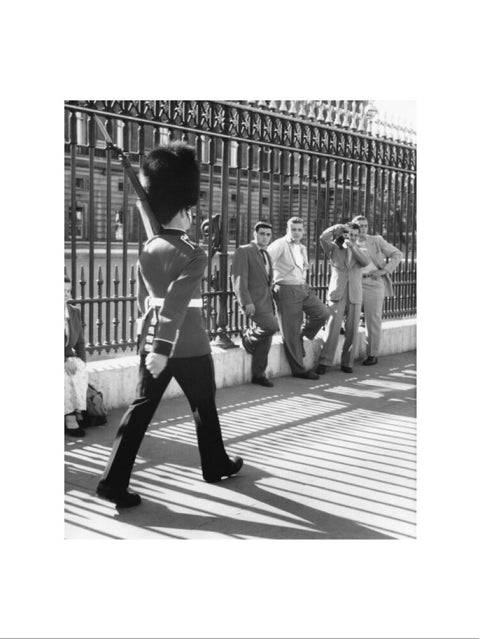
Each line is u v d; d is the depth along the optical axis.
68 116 6.03
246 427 6.02
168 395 6.92
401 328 10.09
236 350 7.61
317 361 8.77
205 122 7.21
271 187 7.95
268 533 3.83
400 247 10.46
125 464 4.12
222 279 7.68
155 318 4.07
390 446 5.50
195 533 3.82
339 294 8.38
